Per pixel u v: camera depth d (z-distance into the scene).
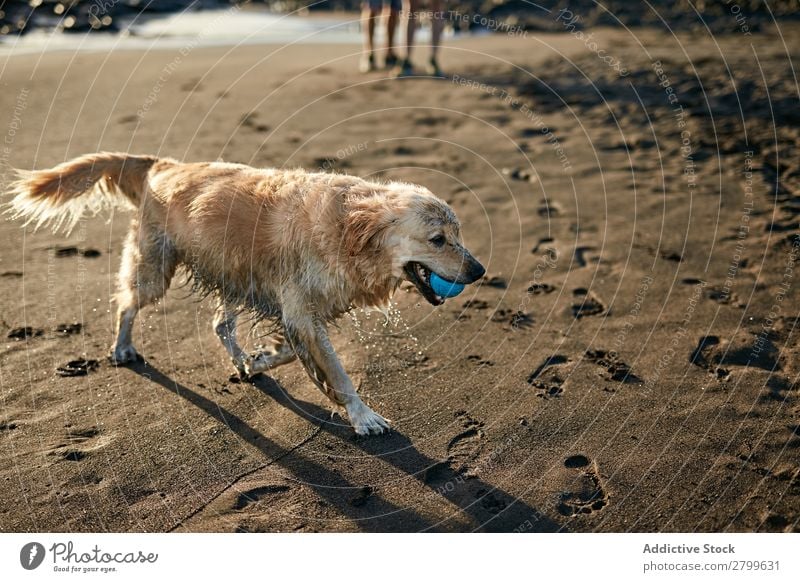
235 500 4.00
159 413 4.66
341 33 14.89
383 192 4.52
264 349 5.12
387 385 4.99
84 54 12.71
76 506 3.93
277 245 4.52
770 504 3.90
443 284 4.47
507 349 5.36
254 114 9.93
